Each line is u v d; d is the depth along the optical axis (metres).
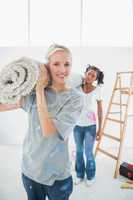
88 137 2.36
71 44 3.38
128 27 3.28
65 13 3.27
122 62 3.42
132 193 2.13
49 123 0.97
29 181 1.10
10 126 3.76
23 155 1.13
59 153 1.06
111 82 3.45
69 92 1.07
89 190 2.18
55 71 1.03
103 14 3.26
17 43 3.42
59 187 1.07
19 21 3.31
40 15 3.28
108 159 3.07
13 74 1.03
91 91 2.44
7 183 2.32
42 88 1.01
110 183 2.34
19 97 1.00
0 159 3.08
